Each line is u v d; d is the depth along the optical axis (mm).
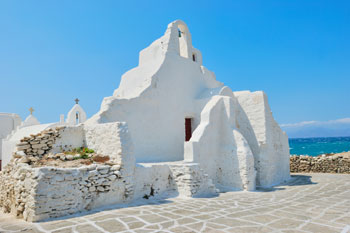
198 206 7512
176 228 5266
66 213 6270
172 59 13320
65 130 9141
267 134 13695
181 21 14711
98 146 8883
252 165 11641
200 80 14914
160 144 12000
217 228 5305
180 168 9398
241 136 11922
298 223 5770
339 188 11477
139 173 8562
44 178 5984
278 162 15078
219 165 12180
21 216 6238
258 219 6074
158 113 12141
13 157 7859
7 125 27641
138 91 12117
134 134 11047
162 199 8609
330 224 5715
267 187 12625
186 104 13609
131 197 7941
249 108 14336
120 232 4980
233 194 10148
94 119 9992
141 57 15258
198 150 10773
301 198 9109
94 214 6406
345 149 64438
